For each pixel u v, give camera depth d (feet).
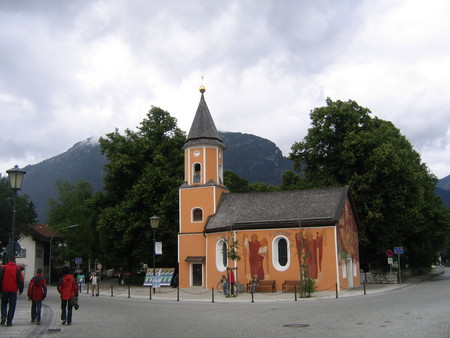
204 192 141.90
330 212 120.06
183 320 59.88
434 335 41.86
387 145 142.31
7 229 137.18
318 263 116.26
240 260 123.44
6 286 54.54
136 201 160.56
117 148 173.99
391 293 102.27
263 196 135.85
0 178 143.84
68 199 247.29
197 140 147.13
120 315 68.23
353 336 42.34
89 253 237.04
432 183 182.60
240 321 57.16
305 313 64.54
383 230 146.30
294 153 169.17
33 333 49.06
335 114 157.17
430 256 191.11
